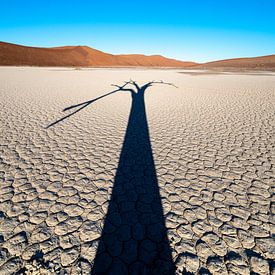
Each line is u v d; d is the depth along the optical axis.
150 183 3.04
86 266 1.79
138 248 1.97
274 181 3.14
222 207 2.56
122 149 4.25
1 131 5.10
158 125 5.91
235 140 4.80
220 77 21.94
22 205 2.52
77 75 23.06
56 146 4.33
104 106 8.17
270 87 13.48
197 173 3.35
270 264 1.83
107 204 2.57
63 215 2.37
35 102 8.48
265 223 2.30
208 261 1.85
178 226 2.25
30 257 1.85
